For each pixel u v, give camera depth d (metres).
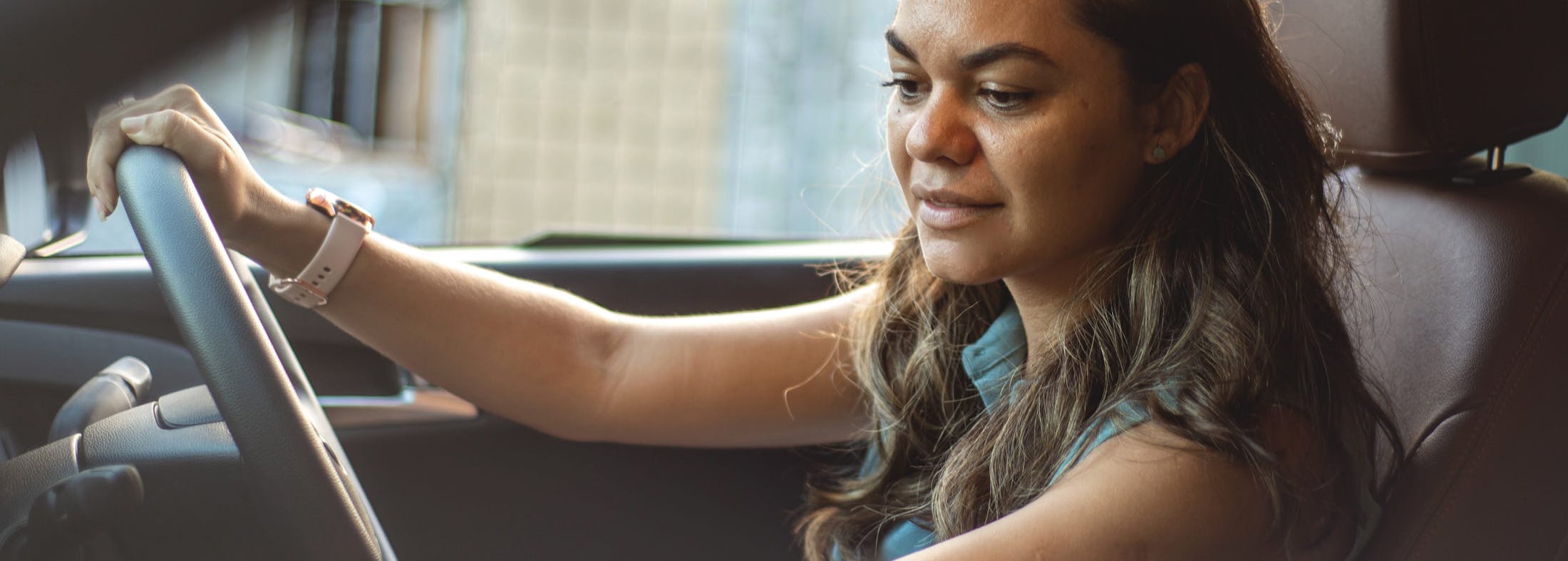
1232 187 1.00
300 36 4.43
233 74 3.71
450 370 1.23
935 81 0.97
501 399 1.25
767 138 4.97
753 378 1.28
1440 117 1.14
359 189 4.48
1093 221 0.99
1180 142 0.99
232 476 0.97
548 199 5.23
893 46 0.99
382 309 1.18
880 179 1.29
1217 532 0.92
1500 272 1.09
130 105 1.02
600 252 1.67
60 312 1.38
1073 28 0.93
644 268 1.63
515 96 5.21
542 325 1.26
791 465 1.55
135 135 0.98
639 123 5.18
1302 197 1.04
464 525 1.51
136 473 0.92
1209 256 0.99
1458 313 1.09
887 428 1.23
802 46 4.92
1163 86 0.97
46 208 1.39
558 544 1.53
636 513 1.54
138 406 1.04
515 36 5.19
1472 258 1.11
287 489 0.86
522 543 1.53
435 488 1.50
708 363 1.28
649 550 1.54
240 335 0.86
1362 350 1.16
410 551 1.50
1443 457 1.05
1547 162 1.51
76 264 1.42
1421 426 1.08
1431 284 1.13
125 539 0.96
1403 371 1.12
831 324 1.31
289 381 0.88
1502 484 1.05
